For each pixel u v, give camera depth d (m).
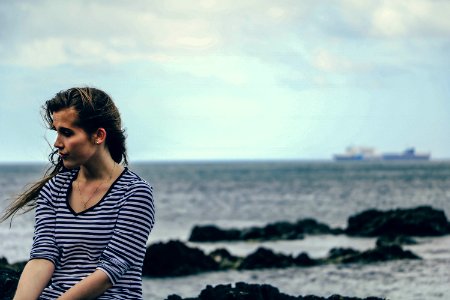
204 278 17.06
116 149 4.54
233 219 41.31
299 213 44.75
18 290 4.23
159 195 65.31
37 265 4.29
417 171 142.25
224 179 111.00
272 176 124.44
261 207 50.09
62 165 4.59
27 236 26.00
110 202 4.36
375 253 19.05
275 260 18.56
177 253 17.83
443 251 21.08
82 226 4.34
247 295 7.45
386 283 15.17
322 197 60.47
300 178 110.38
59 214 4.40
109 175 4.45
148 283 16.36
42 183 4.59
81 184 4.45
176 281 16.64
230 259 19.05
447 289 14.19
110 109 4.45
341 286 15.10
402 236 24.77
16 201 4.60
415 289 14.28
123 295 4.29
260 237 27.61
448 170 147.75
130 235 4.30
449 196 59.97
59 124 4.33
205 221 39.78
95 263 4.32
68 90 4.41
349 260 18.91
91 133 4.37
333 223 37.06
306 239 27.33
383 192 66.94
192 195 65.38
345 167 193.00
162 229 34.31
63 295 4.13
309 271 17.61
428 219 26.52
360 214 28.73
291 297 7.89
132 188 4.38
